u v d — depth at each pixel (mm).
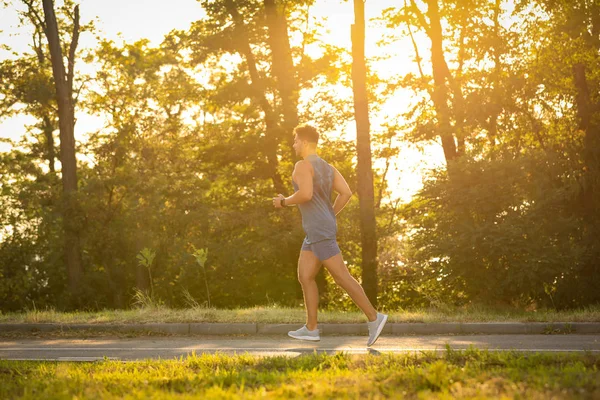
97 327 10789
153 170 28328
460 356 5770
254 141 26016
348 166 26656
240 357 6332
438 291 14844
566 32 18453
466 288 14312
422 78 24156
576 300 14602
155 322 10797
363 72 21859
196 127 30312
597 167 15828
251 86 26391
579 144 16656
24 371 6004
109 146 28516
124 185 27312
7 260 28234
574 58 18328
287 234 25078
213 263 26203
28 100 28203
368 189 22250
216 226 26219
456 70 22953
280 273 27391
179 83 30094
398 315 10891
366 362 5531
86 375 5512
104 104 30016
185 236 27125
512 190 14531
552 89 18797
